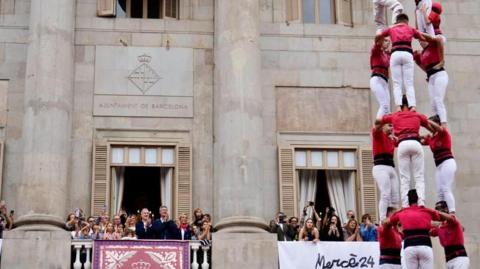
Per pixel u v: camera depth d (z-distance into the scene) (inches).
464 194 1144.2
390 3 760.3
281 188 1133.1
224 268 986.1
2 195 1103.0
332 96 1175.6
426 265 673.6
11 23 1162.0
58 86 1062.4
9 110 1133.1
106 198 1110.4
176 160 1135.6
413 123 700.7
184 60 1171.3
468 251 1050.7
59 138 1046.4
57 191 1026.1
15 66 1149.1
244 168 1039.0
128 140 1135.6
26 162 1029.2
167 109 1151.6
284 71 1175.6
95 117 1137.4
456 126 1167.6
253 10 1108.5
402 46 722.8
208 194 1131.9
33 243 974.4
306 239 999.0
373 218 1138.7
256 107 1073.5
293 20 1200.8
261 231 1012.5
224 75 1086.4
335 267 979.9
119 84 1151.6
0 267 966.4
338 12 1210.0
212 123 1154.7
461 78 1187.9
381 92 740.0
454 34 1202.6
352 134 1166.3
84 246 976.9
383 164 723.4
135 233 1003.3
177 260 968.9
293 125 1159.6
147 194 1140.5
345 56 1191.6
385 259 693.3
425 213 682.2
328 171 1158.3
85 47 1159.0
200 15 1190.9
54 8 1087.0
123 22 1174.3
